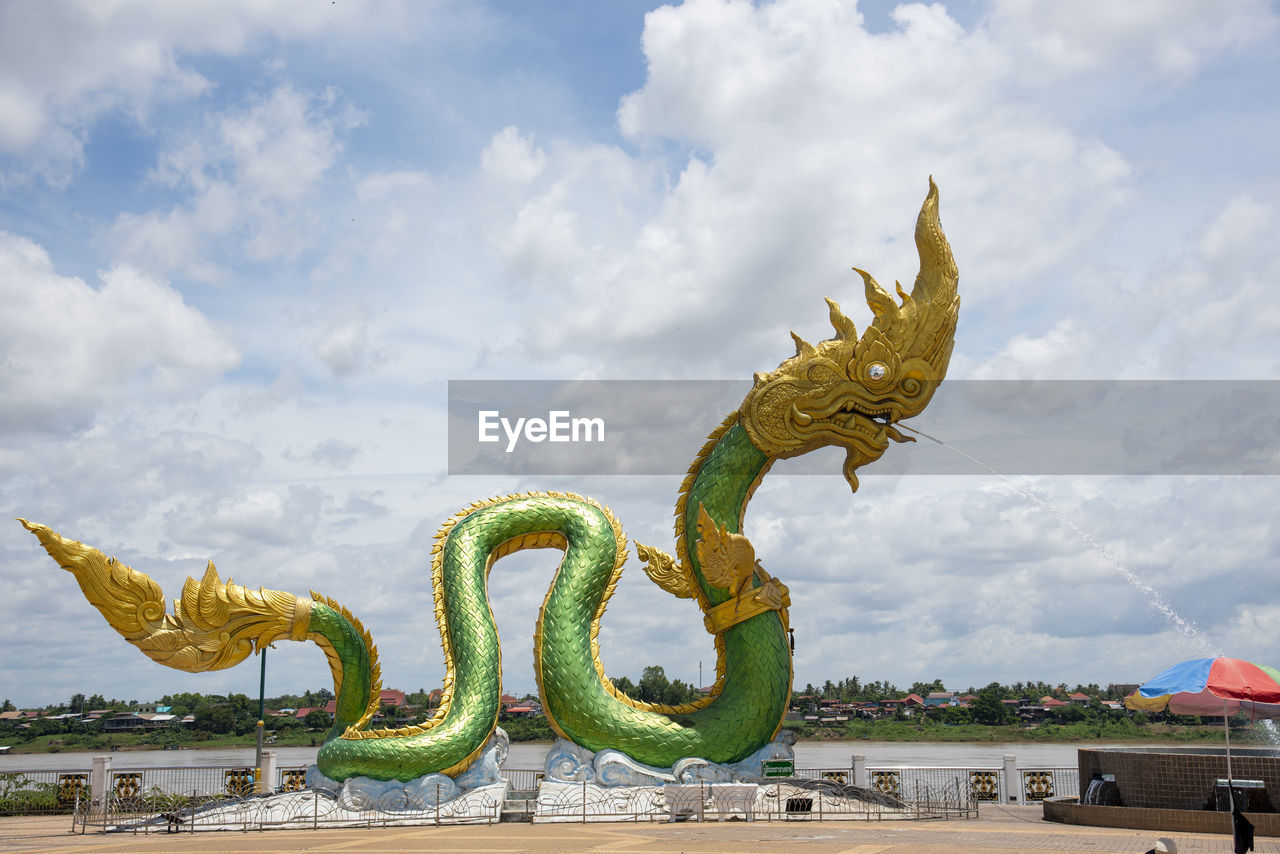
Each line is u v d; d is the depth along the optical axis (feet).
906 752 171.01
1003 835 52.26
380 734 62.64
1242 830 44.86
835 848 46.09
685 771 63.52
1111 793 61.57
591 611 67.51
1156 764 59.00
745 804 60.85
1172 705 67.92
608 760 63.36
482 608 67.62
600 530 69.62
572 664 65.21
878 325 69.21
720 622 67.41
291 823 58.95
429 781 61.46
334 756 61.93
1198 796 57.31
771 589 66.80
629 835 52.44
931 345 68.90
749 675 65.98
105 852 47.37
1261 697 56.54
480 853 45.09
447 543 69.56
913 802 67.10
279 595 65.16
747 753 65.16
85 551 61.77
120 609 61.93
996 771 77.77
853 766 76.95
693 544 69.00
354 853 45.60
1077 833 53.52
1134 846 47.24
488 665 65.77
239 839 53.01
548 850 45.88
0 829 61.26
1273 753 68.03
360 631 66.54
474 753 63.36
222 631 63.77
